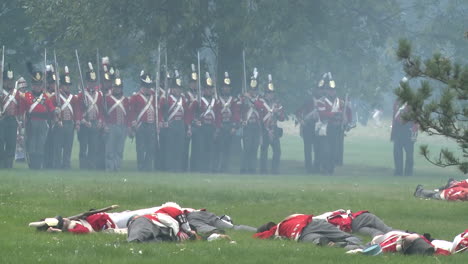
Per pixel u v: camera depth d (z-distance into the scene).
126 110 123.00
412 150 131.38
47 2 139.38
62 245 40.47
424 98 59.56
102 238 43.66
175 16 138.00
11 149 118.12
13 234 44.44
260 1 136.62
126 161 148.00
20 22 154.50
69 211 59.25
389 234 42.53
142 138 122.75
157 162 124.12
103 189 77.31
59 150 121.25
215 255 39.12
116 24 137.38
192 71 125.19
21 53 156.88
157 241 42.47
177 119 123.44
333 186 96.12
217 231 46.50
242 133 128.12
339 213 48.28
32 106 118.50
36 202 64.44
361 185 99.75
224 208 67.62
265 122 128.00
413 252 41.38
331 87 132.12
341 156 146.00
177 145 123.94
